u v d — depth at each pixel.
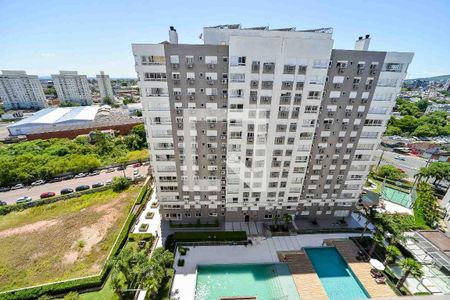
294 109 43.78
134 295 38.44
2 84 190.38
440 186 78.25
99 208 61.19
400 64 42.53
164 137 45.75
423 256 45.97
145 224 54.34
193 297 38.53
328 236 52.44
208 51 39.28
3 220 57.12
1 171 71.81
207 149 47.03
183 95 42.19
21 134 122.31
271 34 42.94
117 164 87.69
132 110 162.62
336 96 44.50
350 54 41.31
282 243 50.34
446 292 39.78
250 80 40.88
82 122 127.81
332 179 52.81
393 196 71.25
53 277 41.38
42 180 75.62
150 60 39.72
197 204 53.31
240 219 55.59
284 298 38.03
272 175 50.16
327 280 42.28
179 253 47.25
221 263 45.16
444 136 132.88
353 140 48.91
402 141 123.25
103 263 44.25
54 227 54.22
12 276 41.62
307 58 39.91
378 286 40.22
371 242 49.62
